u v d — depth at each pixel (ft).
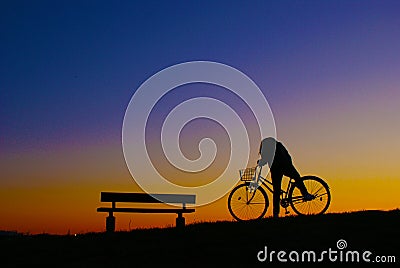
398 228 57.21
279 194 63.82
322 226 59.06
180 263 50.67
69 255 55.16
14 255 56.54
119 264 51.03
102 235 63.26
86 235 64.34
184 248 54.85
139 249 55.47
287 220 62.28
